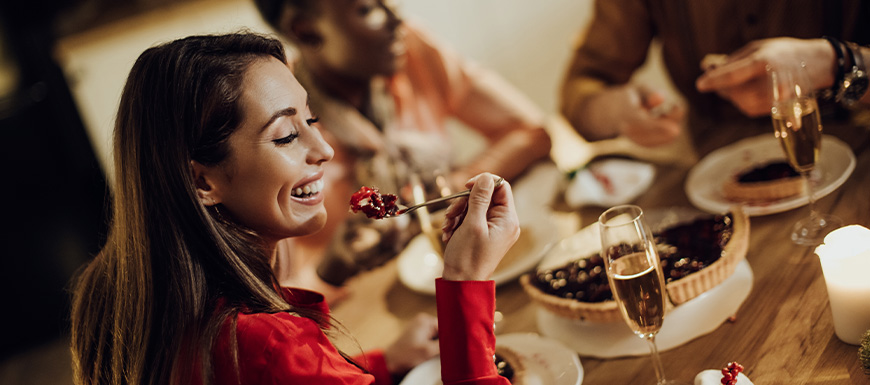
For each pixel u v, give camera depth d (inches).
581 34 85.7
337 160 89.8
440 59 97.5
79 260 153.2
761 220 51.4
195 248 36.0
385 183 89.6
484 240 36.1
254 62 36.5
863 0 63.6
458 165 99.1
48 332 150.3
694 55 78.0
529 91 163.6
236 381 33.8
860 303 34.4
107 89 148.9
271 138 36.3
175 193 35.5
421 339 48.1
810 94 44.3
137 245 36.7
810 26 68.2
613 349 42.4
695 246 46.4
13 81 142.2
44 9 140.5
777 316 40.2
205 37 36.9
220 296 35.9
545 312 49.4
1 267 144.3
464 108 98.5
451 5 158.9
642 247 35.0
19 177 144.2
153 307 36.2
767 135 62.4
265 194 37.0
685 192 59.3
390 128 95.8
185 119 35.0
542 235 60.2
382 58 89.7
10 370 141.6
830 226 46.1
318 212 39.4
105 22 141.6
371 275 63.8
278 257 46.2
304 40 88.2
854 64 49.9
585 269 49.0
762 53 51.0
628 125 71.4
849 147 55.4
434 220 55.1
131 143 36.1
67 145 148.7
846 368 34.5
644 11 80.1
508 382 35.7
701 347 40.2
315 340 35.8
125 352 38.5
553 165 75.3
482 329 35.7
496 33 160.2
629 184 64.0
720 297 43.4
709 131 69.8
